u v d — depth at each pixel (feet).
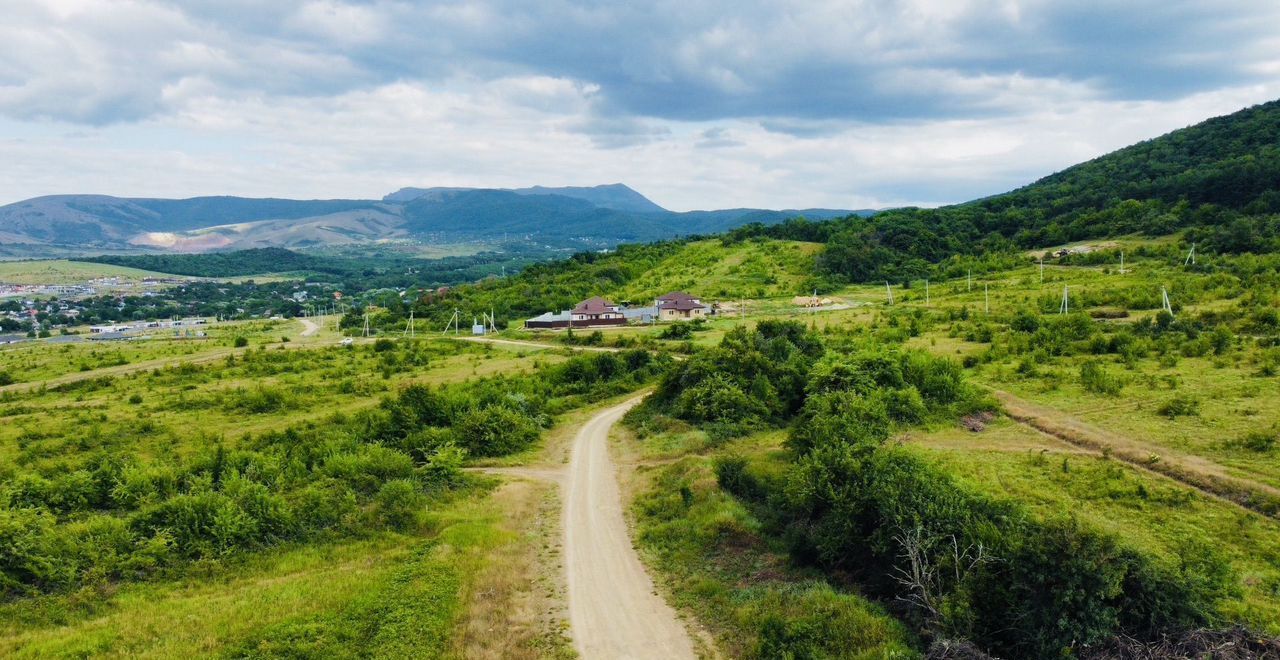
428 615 96.17
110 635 91.45
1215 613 79.30
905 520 97.66
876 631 84.84
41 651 86.94
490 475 171.22
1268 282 299.17
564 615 99.25
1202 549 96.63
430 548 122.11
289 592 103.86
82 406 265.75
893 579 96.68
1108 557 78.48
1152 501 117.29
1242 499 115.34
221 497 130.41
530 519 140.56
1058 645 75.31
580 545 125.29
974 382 203.21
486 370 318.86
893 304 424.87
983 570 85.15
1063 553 79.61
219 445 174.40
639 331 412.57
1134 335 238.68
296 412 248.32
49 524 122.62
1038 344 245.24
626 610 100.63
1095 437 150.41
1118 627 76.43
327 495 143.23
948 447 155.12
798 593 97.91
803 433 160.45
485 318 501.15
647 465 173.99
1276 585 89.66
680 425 202.18
